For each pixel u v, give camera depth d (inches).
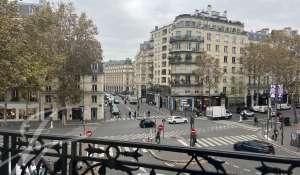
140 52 5398.6
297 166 115.6
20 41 892.6
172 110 3371.1
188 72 3348.9
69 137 162.9
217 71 3169.3
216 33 3513.8
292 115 3029.0
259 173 124.0
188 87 3358.8
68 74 2245.3
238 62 3639.3
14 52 808.3
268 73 3021.7
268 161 119.6
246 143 1374.3
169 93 3582.7
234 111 3422.7
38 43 1278.3
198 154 134.7
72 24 2217.0
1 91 816.9
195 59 3307.1
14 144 178.4
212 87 3245.6
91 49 2262.6
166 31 3937.0
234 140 1755.7
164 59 3988.7
